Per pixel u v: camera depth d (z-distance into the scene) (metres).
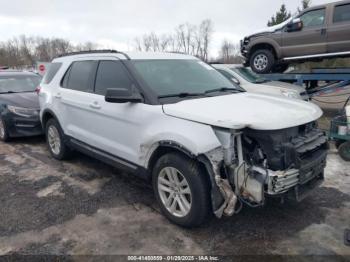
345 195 4.02
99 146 4.27
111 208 3.79
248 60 9.92
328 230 3.25
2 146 6.65
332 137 5.57
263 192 2.80
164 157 3.29
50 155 5.92
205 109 3.15
